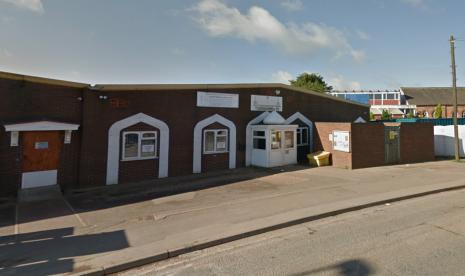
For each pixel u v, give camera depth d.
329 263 4.66
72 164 10.66
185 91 13.18
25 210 8.17
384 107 52.75
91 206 8.52
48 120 9.96
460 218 6.80
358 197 8.73
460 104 54.88
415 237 5.64
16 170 9.59
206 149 13.89
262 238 5.97
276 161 15.19
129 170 11.76
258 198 8.89
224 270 4.60
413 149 16.69
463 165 15.38
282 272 4.43
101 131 11.14
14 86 9.48
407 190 9.53
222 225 6.52
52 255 5.19
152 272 4.67
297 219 6.79
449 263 4.52
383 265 4.51
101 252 5.28
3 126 9.34
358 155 14.49
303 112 17.83
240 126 15.08
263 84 15.72
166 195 9.60
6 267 4.75
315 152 16.22
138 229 6.46
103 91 11.17
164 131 12.60
